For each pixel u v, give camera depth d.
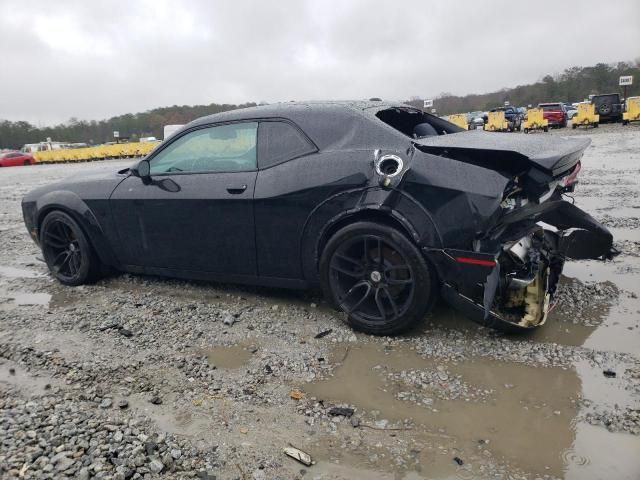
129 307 4.35
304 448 2.46
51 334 3.83
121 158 38.75
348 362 3.27
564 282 4.38
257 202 3.84
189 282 4.91
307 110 3.88
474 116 35.31
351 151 3.59
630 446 2.36
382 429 2.58
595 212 6.88
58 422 2.65
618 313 3.74
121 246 4.70
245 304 4.29
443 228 3.21
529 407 2.70
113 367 3.28
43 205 4.98
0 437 2.51
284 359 3.33
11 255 6.55
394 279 3.46
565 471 2.24
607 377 2.92
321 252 3.76
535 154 3.16
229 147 4.11
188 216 4.20
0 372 3.29
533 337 3.46
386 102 4.29
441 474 2.26
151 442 2.48
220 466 2.33
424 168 3.26
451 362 3.21
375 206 3.38
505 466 2.29
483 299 3.21
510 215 3.19
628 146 16.03
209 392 2.97
